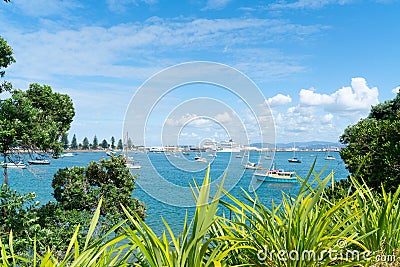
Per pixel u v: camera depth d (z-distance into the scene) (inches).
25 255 258.5
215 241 109.4
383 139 343.6
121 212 370.9
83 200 374.9
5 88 325.1
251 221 106.5
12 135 283.6
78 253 87.7
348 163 365.7
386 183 322.7
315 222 99.4
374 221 120.4
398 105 459.5
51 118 330.0
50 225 326.0
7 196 291.6
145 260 100.3
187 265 86.4
